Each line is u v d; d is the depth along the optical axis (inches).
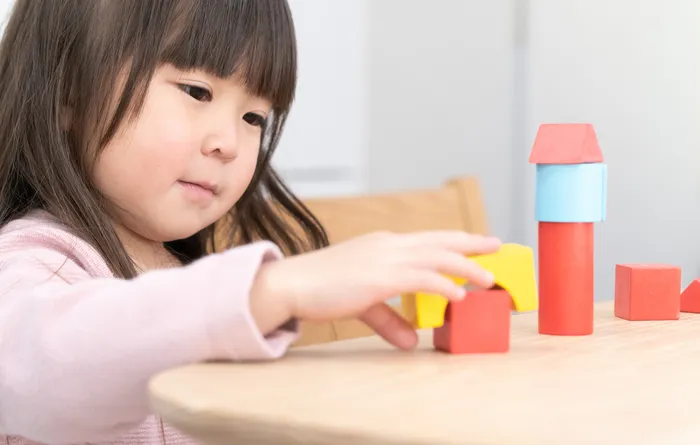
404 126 102.3
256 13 27.7
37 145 28.0
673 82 85.2
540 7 93.1
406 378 15.5
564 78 92.0
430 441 11.5
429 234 19.3
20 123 28.5
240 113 28.1
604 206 22.1
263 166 34.1
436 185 100.3
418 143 101.6
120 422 18.6
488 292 18.9
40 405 18.3
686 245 85.1
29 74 28.5
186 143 26.6
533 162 22.3
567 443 11.3
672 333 22.2
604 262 89.6
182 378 15.1
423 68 100.9
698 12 83.5
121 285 18.7
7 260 23.2
